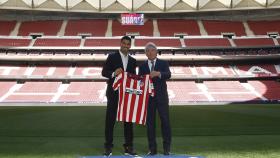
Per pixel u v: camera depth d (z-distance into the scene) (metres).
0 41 52.47
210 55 51.31
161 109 8.29
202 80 48.28
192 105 33.47
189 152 8.79
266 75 48.06
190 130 13.73
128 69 8.48
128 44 8.45
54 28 56.69
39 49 52.00
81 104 36.78
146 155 8.22
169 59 50.47
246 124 15.70
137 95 8.25
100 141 10.84
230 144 10.08
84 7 55.09
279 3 52.72
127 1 54.56
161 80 8.38
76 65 51.09
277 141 10.56
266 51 52.81
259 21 57.81
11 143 10.55
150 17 59.00
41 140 11.17
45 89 44.59
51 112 23.41
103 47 52.31
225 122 16.59
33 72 48.47
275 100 40.09
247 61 51.38
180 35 55.72
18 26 56.53
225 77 48.12
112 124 8.38
